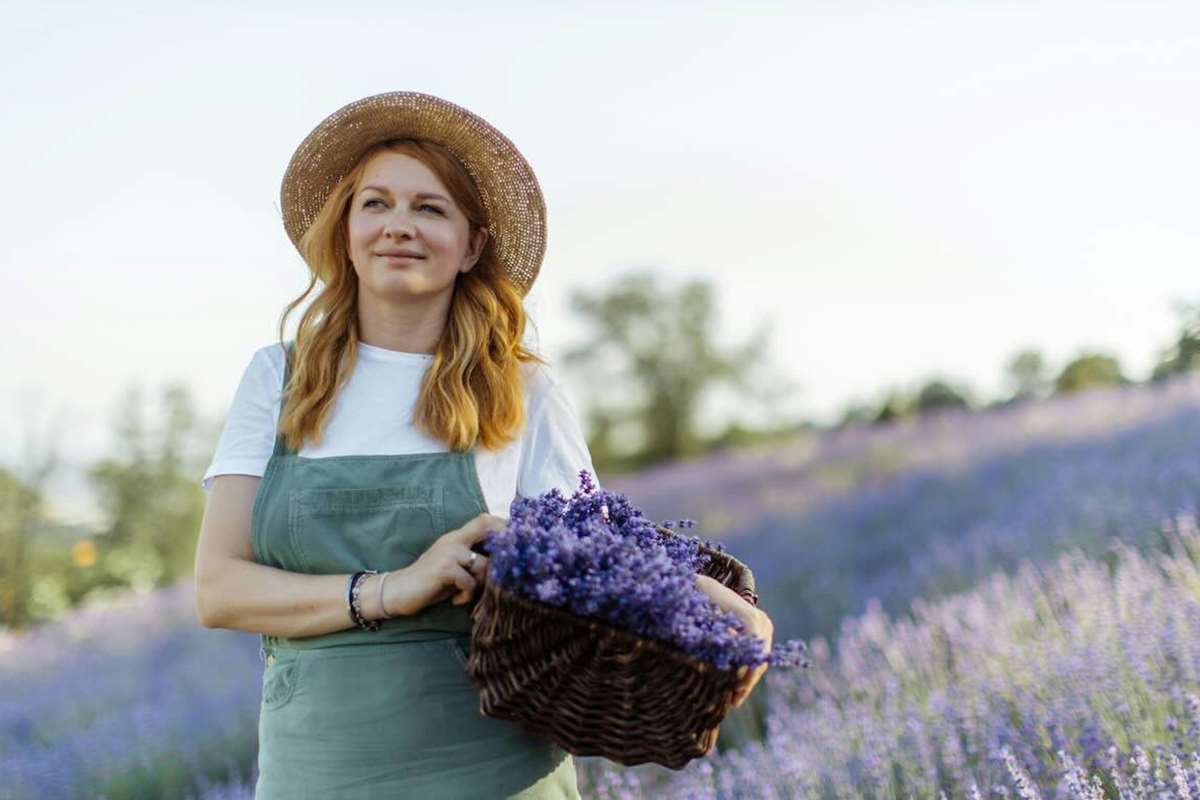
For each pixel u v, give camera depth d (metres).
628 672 1.84
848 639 4.82
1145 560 4.74
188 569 18.78
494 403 2.30
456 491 2.20
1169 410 8.02
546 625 1.83
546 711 1.93
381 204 2.33
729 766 3.84
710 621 1.93
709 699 1.89
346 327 2.36
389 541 2.17
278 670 2.19
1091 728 3.04
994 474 8.69
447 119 2.44
